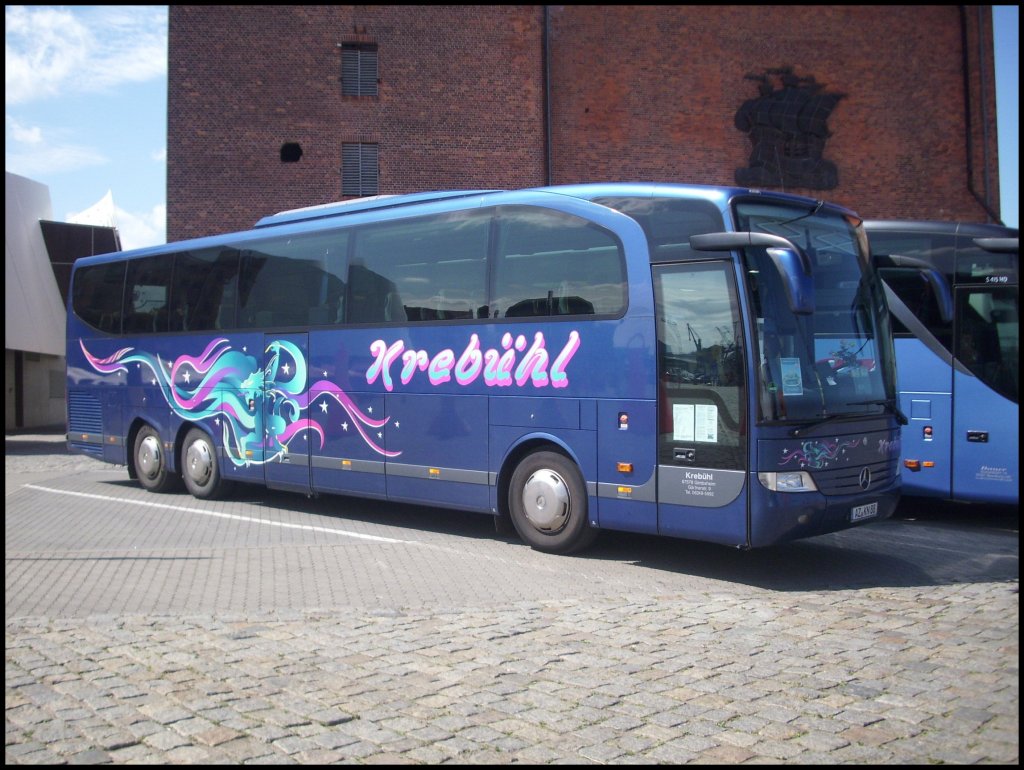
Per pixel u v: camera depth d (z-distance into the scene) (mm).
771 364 8328
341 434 12008
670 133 30531
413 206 11445
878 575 8805
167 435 14812
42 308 38844
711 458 8469
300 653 6148
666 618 7082
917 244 12242
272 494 14930
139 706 5152
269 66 28812
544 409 9734
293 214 13188
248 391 13391
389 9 29250
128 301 15633
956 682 5594
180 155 28516
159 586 8281
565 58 30188
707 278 8594
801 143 31109
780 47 31172
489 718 4961
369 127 29078
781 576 8750
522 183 29516
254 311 13367
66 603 7637
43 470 19984
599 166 30156
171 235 28422
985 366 11672
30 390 41125
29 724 4883
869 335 9438
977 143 32188
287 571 8914
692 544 10375
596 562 9367
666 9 30578
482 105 29453
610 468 9172
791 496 8258
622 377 9109
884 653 6184
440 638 6508
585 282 9492
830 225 9438
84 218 43312
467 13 29469
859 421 8984
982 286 11789
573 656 6082
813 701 5246
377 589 8156
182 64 28625
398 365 11305
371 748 4547
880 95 31797
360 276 11898
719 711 5082
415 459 11086
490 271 10375
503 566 9156
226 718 4961
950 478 11805
